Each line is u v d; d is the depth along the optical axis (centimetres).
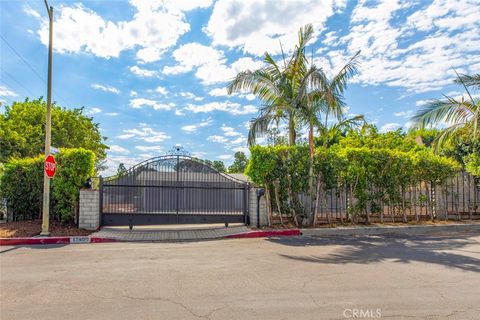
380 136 2566
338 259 756
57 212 1201
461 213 1512
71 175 1164
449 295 498
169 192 1367
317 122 1290
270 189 1286
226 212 1379
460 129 1510
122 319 409
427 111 1467
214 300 477
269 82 1320
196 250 876
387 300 476
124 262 729
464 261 732
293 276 608
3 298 488
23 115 2741
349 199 1355
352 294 503
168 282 570
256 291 519
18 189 1243
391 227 1242
